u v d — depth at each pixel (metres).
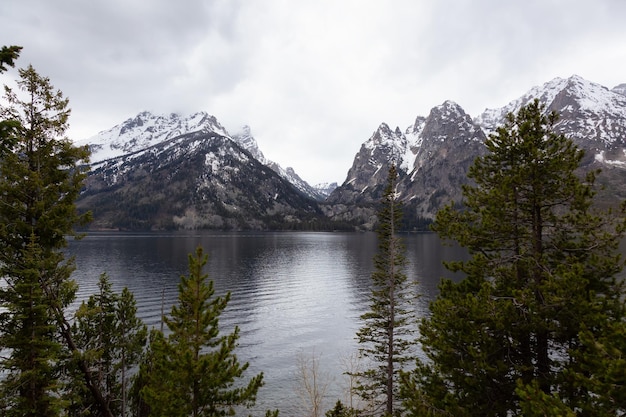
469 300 13.24
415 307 62.62
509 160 15.38
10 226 16.97
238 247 179.88
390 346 24.06
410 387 13.92
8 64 10.52
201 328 12.95
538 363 13.22
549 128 14.68
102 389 24.06
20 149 17.47
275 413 14.70
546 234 15.08
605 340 8.62
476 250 16.11
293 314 61.91
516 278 15.05
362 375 25.23
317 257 142.50
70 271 18.72
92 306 24.56
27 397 16.38
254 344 47.72
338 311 63.88
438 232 16.67
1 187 16.86
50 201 18.16
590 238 13.70
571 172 13.77
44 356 16.45
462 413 11.95
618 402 8.07
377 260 25.30
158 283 82.25
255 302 69.81
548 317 12.36
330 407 31.58
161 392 12.06
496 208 14.59
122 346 25.81
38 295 16.20
